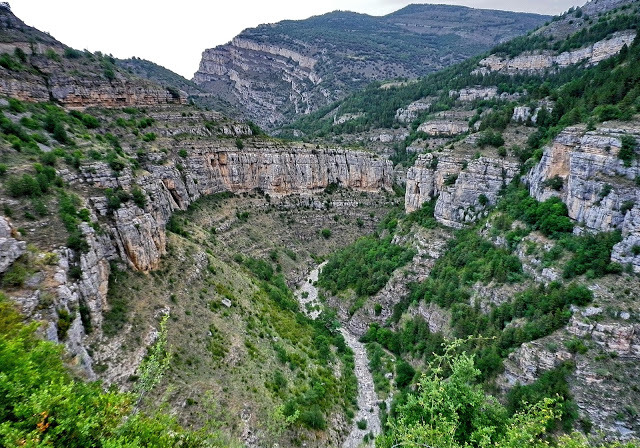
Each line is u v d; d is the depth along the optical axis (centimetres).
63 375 2258
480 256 7269
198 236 9044
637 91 6250
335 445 5356
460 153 9244
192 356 4925
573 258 5472
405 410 3108
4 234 3678
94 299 4306
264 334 6550
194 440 2192
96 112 10281
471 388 3161
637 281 4769
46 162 5222
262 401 4972
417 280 8506
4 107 6450
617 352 4447
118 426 1917
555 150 6488
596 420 4138
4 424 1521
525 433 2306
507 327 5578
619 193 5225
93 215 5056
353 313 9206
